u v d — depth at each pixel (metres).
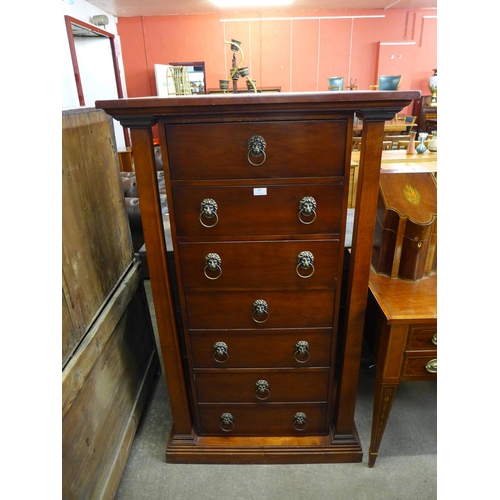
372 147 0.90
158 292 1.07
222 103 0.82
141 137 0.90
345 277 1.29
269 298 1.08
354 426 1.34
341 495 1.19
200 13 5.32
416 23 5.53
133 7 4.81
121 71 5.59
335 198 0.96
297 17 5.40
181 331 1.30
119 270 1.36
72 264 0.98
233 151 0.91
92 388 1.04
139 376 1.48
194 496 1.20
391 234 1.18
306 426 1.29
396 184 1.21
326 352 1.16
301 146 0.90
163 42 5.51
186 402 1.25
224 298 1.09
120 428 1.24
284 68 5.69
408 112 6.29
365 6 5.22
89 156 1.14
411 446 1.36
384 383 1.12
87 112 1.15
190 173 0.93
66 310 0.92
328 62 5.69
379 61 5.63
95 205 1.17
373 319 1.19
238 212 0.97
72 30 4.14
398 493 1.20
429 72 5.86
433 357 1.08
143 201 0.96
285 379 1.21
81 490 0.94
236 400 1.25
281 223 0.98
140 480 1.26
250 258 1.03
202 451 1.29
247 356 1.17
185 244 1.01
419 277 1.20
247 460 1.30
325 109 0.86
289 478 1.25
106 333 1.11
